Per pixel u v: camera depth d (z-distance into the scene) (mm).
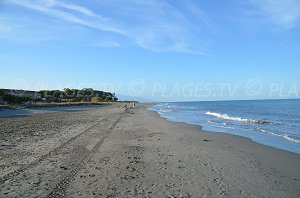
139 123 28672
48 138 16328
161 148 14273
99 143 15164
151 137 18312
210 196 7477
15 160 10719
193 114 49000
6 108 49719
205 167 10523
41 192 7363
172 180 8750
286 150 14805
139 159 11555
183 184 8391
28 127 21875
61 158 11258
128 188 7891
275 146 16125
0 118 31547
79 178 8680
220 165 10938
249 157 12742
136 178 8859
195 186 8242
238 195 7641
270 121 33062
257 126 27453
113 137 17734
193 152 13414
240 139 18375
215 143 16625
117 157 11812
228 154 13297
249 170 10375
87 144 14695
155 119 35375
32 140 15438
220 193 7734
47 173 9102
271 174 9938
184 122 31656
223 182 8727
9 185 7844
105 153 12578
